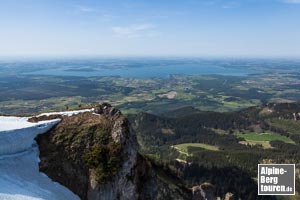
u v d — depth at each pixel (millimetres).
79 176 58094
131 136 62062
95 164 57812
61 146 61594
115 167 57469
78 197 56594
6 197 49562
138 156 63969
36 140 63094
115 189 56531
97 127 63875
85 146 60938
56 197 54188
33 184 54969
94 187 56219
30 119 69250
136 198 58844
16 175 55500
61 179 57969
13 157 58656
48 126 65312
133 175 59250
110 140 61250
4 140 59000
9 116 72188
